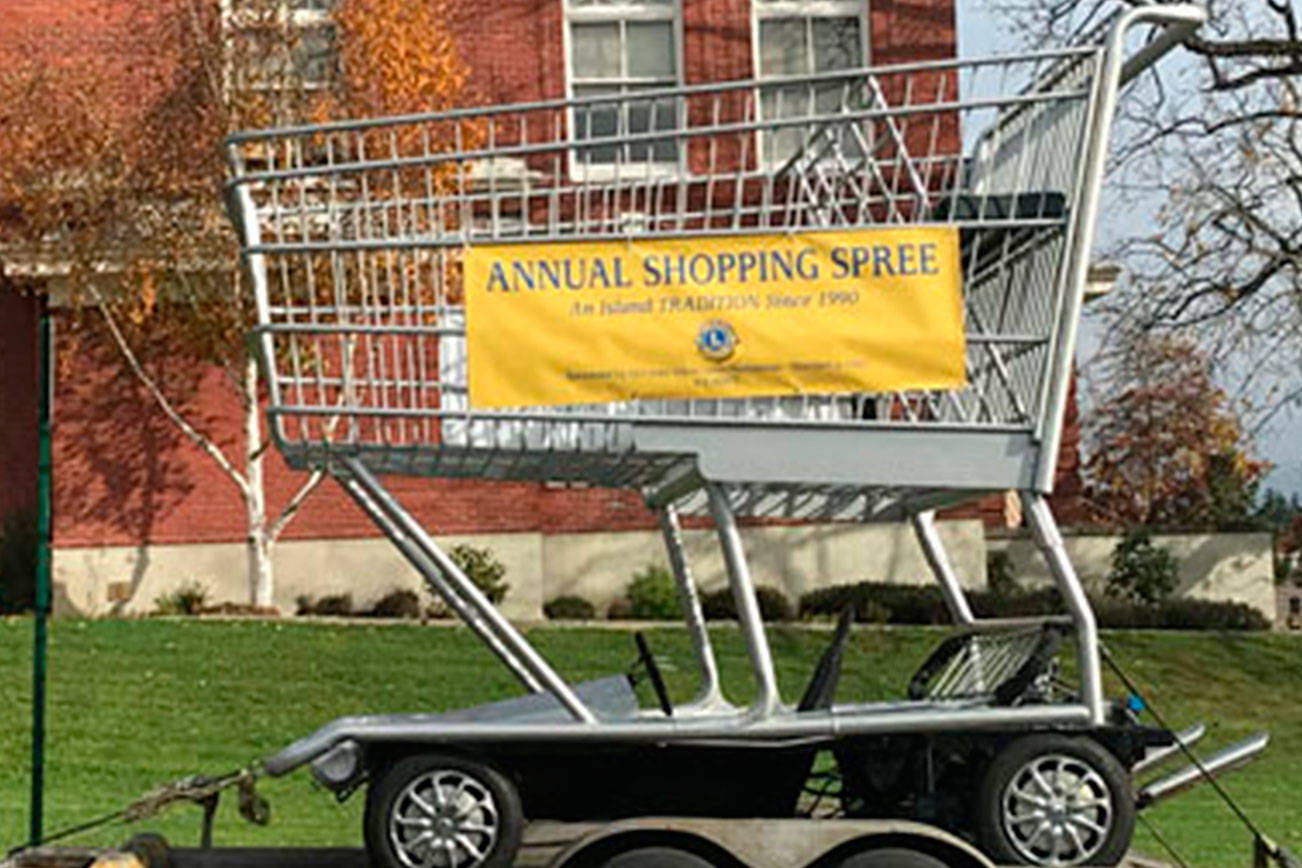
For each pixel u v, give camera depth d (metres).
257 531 20.67
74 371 21.61
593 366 6.68
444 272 6.84
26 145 19.25
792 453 6.66
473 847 6.48
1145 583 22.25
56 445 21.56
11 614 21.31
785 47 22.80
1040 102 6.77
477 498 21.66
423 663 17.64
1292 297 21.23
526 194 7.08
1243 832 12.21
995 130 7.26
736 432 6.68
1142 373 23.30
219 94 18.86
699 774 6.92
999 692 6.81
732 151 19.08
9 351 22.77
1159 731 6.69
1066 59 6.88
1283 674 19.12
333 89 18.86
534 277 6.71
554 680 6.72
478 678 17.20
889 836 6.27
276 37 19.05
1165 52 6.93
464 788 6.52
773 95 12.38
